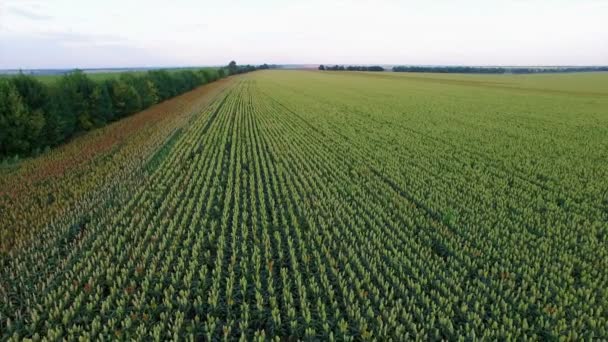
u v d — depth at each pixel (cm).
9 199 1354
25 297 823
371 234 1095
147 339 721
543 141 2295
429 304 815
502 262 963
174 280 863
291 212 1215
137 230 1096
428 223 1186
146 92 3869
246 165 1817
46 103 2098
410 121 2992
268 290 837
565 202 1351
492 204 1336
